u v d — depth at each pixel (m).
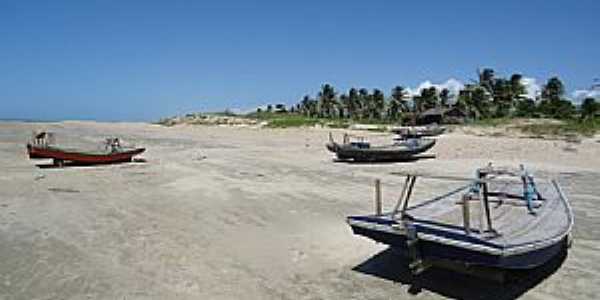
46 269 7.66
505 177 10.63
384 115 93.69
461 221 7.34
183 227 10.20
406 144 24.28
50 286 6.98
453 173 18.30
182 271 7.59
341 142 35.62
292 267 7.79
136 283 7.09
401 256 8.15
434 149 28.12
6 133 45.78
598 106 60.19
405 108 91.12
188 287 6.95
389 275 7.38
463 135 40.34
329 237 9.43
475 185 8.34
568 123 46.56
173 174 18.03
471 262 6.04
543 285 6.94
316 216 11.19
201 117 89.06
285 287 6.96
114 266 7.80
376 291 6.80
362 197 13.48
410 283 7.05
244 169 19.42
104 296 6.64
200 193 14.02
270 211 11.69
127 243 9.03
